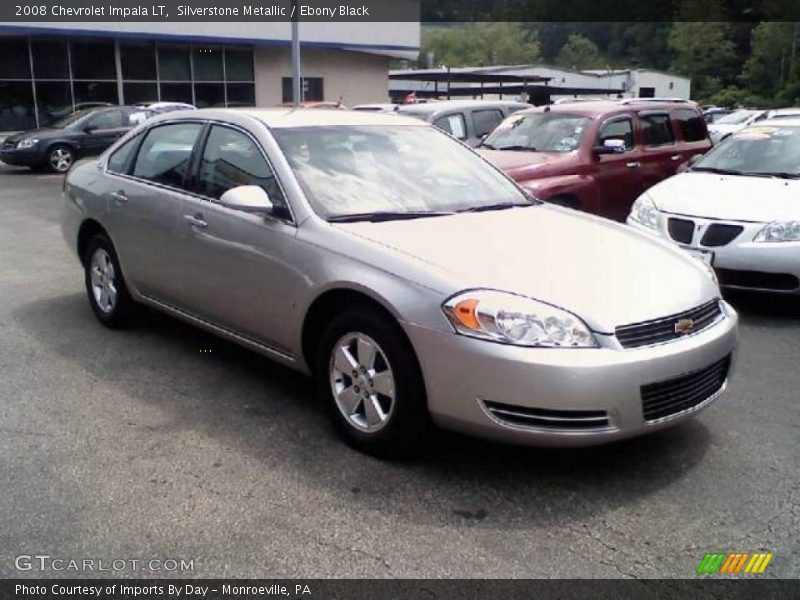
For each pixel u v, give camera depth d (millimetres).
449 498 3287
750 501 3297
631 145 8930
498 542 2975
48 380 4582
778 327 5883
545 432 3170
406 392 3416
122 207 5168
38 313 6004
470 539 2992
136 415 4098
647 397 3270
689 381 3445
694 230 6199
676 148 9492
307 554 2883
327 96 30219
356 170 4355
